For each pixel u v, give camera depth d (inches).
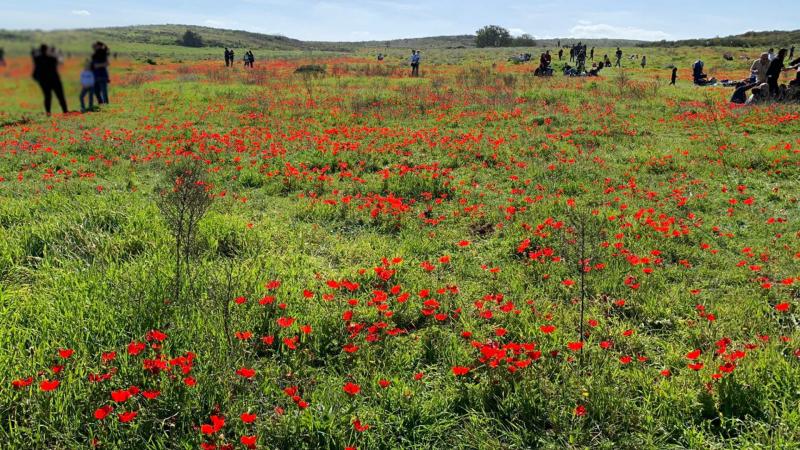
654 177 343.0
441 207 288.4
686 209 282.7
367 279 197.3
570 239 230.2
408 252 226.8
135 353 129.3
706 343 157.9
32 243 206.8
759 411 128.5
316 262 215.3
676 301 185.2
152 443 116.6
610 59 1972.2
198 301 167.5
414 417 128.9
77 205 251.0
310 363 149.1
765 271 207.9
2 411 120.0
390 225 258.7
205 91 773.3
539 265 209.9
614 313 180.7
